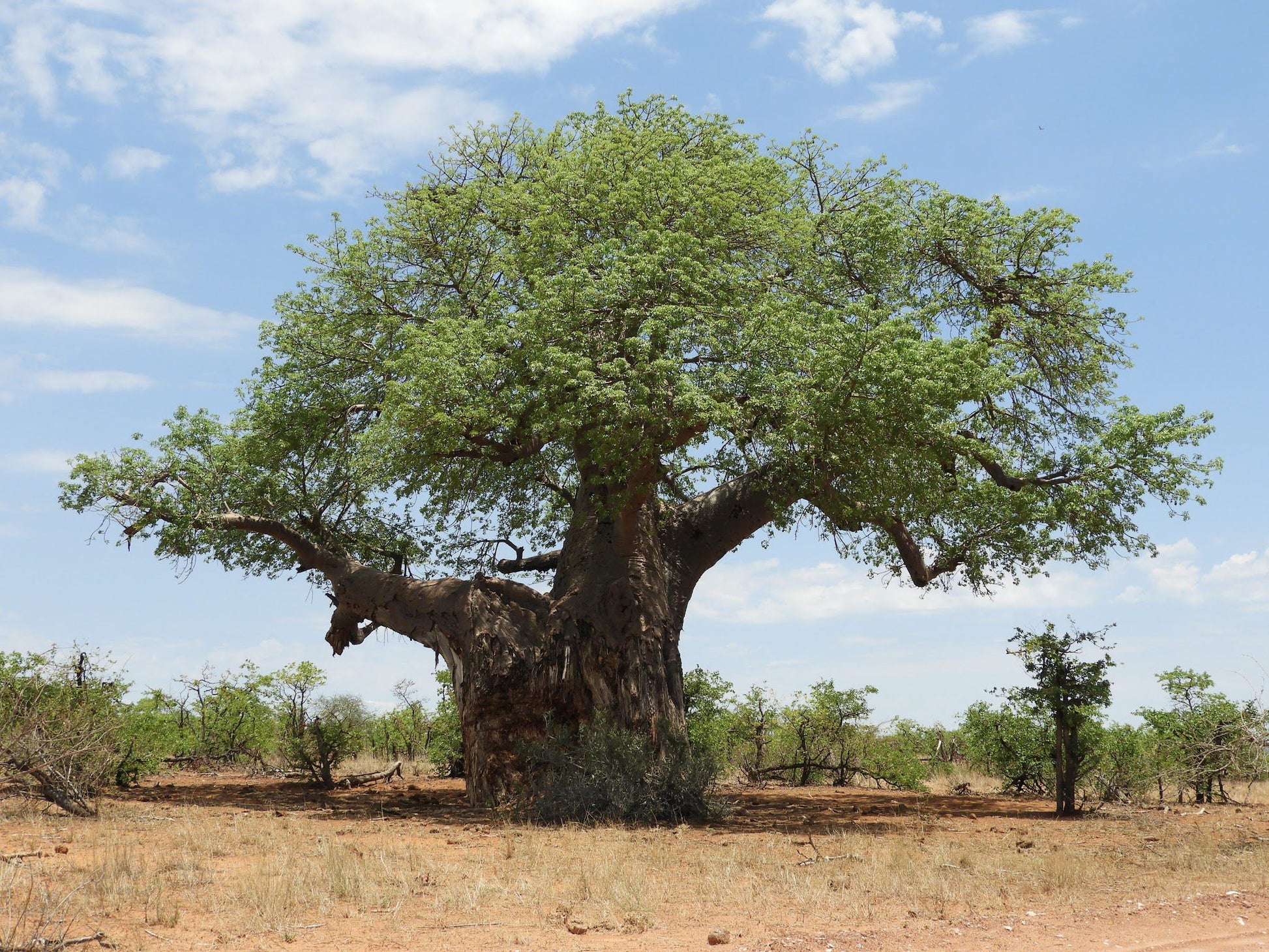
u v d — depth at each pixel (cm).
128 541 1833
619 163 1797
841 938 699
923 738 2500
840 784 2333
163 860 934
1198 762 1540
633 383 1476
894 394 1420
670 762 1482
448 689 2506
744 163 1875
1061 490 1811
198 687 2603
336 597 1919
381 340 1875
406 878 877
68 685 1451
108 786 1703
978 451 1819
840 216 1961
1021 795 2048
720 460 1620
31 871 806
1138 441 1759
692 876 947
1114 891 895
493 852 1082
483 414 1547
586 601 1706
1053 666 1622
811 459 1513
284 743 2292
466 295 1897
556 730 1633
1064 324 2048
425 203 1941
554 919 741
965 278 2111
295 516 1977
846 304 1811
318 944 659
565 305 1576
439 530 2067
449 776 2459
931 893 859
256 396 1961
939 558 1934
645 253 1622
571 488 2109
